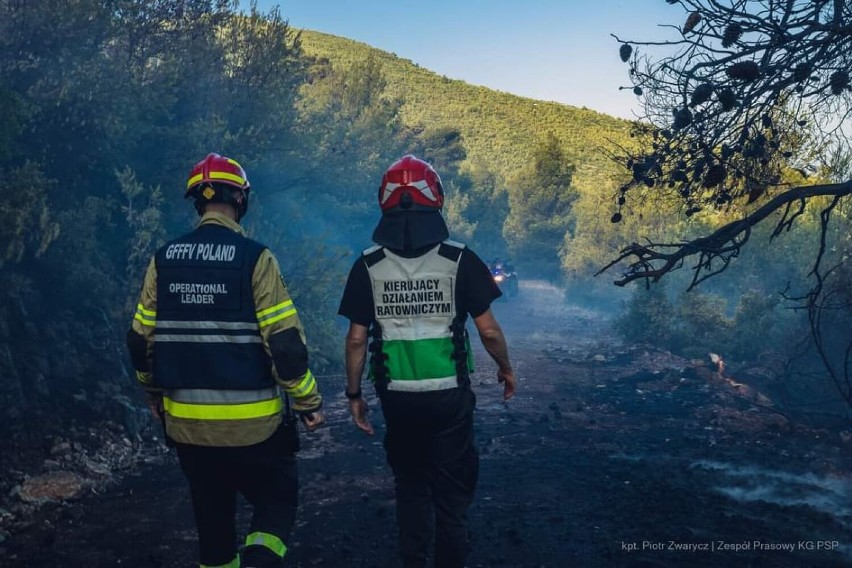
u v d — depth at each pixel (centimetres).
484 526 474
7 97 652
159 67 905
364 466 626
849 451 692
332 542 450
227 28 1078
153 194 843
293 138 1170
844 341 957
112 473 593
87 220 779
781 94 416
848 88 391
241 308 285
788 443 714
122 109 789
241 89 1076
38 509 504
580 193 3919
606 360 1234
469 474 320
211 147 953
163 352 289
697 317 1297
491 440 714
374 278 312
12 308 686
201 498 300
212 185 304
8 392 623
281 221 1252
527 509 508
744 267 1365
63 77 748
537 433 750
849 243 1044
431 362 309
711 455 666
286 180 1241
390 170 318
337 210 1402
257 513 295
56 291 752
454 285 310
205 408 284
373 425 777
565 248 3012
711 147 407
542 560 418
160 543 450
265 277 287
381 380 312
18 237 632
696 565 410
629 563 412
